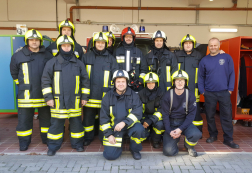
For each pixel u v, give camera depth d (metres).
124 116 2.89
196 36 10.03
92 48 3.31
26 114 3.15
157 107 3.26
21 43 4.93
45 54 3.21
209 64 3.49
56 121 3.00
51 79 2.97
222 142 3.63
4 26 9.96
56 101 2.95
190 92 2.96
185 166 2.74
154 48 3.62
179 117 3.10
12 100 5.04
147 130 3.35
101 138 3.54
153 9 9.82
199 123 3.66
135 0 9.85
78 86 3.06
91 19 9.94
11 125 4.73
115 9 9.87
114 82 2.90
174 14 9.94
